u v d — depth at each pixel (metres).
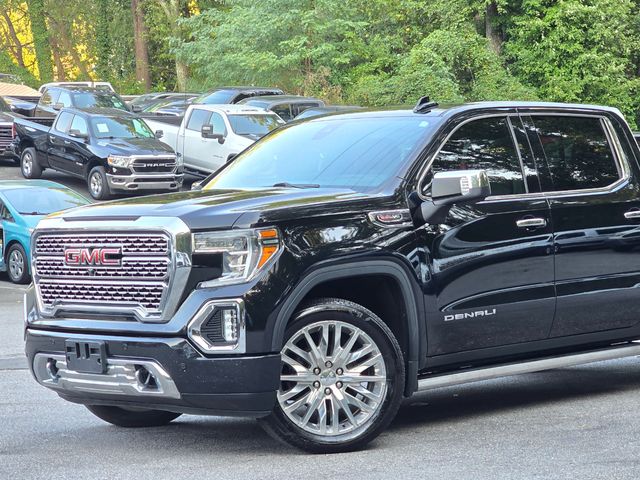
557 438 6.91
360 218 6.63
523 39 44.59
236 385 6.17
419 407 8.24
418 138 7.24
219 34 48.28
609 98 44.28
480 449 6.62
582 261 7.71
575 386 9.05
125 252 6.38
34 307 6.88
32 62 68.31
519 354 7.66
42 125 29.98
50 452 6.77
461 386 9.24
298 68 46.06
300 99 32.09
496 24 45.94
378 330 6.63
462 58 44.69
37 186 20.83
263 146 8.12
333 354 6.52
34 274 6.85
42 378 6.86
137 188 27.75
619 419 7.52
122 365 6.34
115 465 6.38
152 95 44.88
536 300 7.45
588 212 7.77
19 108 38.50
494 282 7.23
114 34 64.50
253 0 47.12
